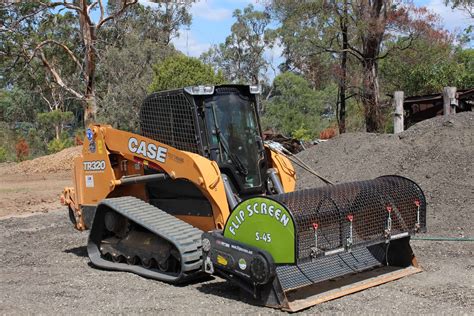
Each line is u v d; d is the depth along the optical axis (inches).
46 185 866.1
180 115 285.6
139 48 1352.1
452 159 462.9
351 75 1023.6
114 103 1295.5
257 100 300.5
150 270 283.4
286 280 248.5
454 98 631.2
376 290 246.5
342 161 537.3
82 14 1246.9
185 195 290.5
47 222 494.9
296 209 231.0
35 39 1307.8
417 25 952.3
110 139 319.3
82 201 339.0
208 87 279.6
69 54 1371.8
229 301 235.9
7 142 1919.3
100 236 316.2
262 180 292.2
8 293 257.6
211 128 280.8
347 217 241.1
